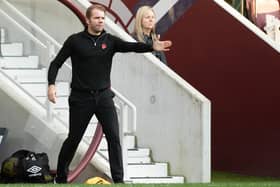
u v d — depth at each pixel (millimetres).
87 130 34531
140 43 28359
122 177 28500
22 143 33531
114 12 40844
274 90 39281
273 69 39281
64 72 35750
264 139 39688
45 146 33469
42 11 36625
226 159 41281
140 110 35562
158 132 35094
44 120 33406
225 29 40906
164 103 34969
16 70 34969
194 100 34031
